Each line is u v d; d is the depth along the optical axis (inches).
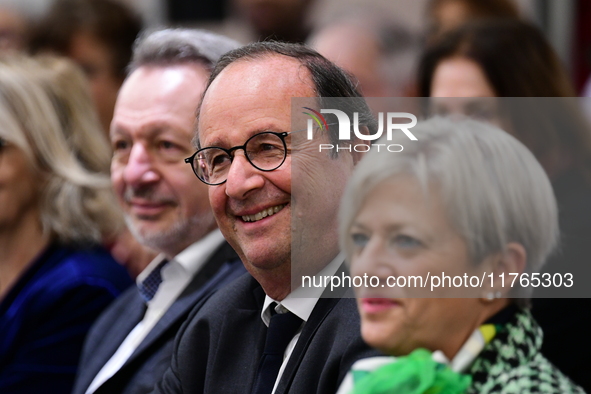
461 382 151.0
